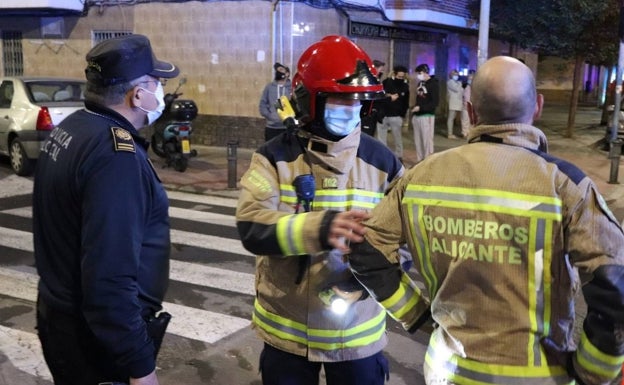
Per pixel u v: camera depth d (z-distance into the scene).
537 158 1.86
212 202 9.41
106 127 2.13
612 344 1.70
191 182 10.61
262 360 2.66
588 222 1.75
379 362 2.63
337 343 2.49
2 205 9.01
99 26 15.41
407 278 2.14
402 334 4.80
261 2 13.50
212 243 7.25
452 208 1.91
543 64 33.59
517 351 1.83
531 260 1.81
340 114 2.38
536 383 1.83
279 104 2.54
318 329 2.48
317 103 2.40
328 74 2.35
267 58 13.66
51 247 2.18
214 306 5.37
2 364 4.23
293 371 2.57
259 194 2.42
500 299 1.84
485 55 10.98
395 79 11.77
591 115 25.56
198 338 4.71
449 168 1.95
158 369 4.21
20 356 4.35
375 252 2.09
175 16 14.47
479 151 1.92
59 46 16.03
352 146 2.46
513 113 1.90
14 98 10.96
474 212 1.87
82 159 2.07
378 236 2.09
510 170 1.85
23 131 10.61
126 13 15.02
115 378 2.20
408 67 18.23
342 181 2.47
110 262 2.01
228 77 14.15
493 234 1.84
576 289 1.85
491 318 1.86
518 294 1.83
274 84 10.16
